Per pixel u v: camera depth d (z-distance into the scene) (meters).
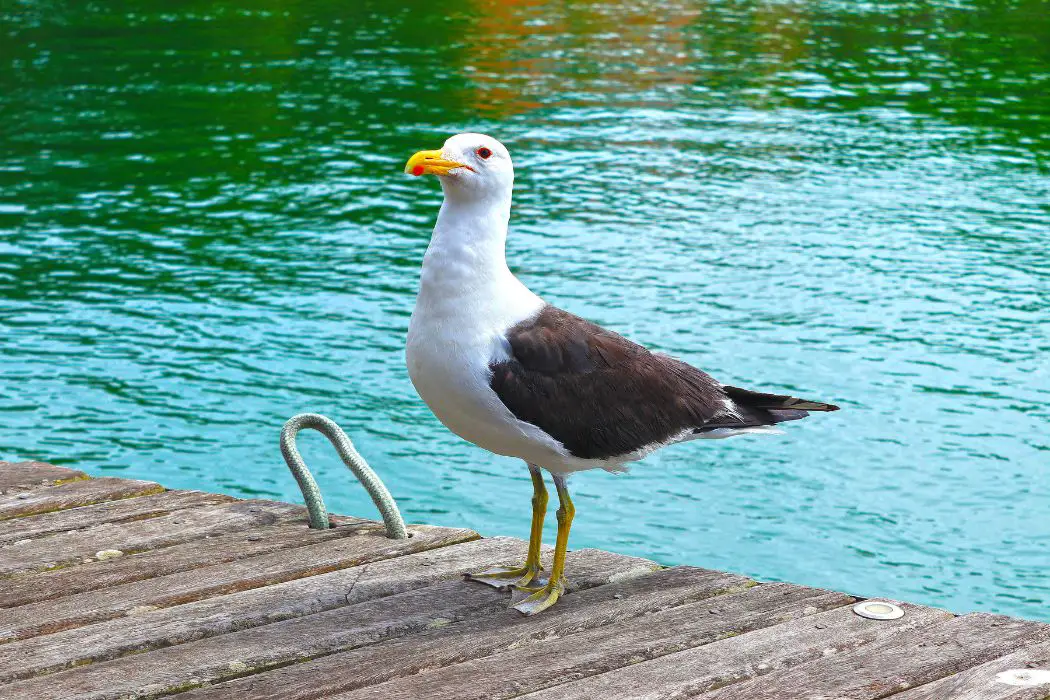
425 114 25.28
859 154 22.62
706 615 5.01
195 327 14.14
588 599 5.22
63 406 12.01
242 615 5.02
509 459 11.12
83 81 28.11
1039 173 21.45
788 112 25.98
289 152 22.39
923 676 4.46
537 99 26.83
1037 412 12.01
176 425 11.65
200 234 17.81
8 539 5.82
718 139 23.59
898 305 14.91
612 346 5.07
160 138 23.36
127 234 17.81
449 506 10.20
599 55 31.89
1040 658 4.59
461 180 4.78
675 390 5.16
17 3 38.12
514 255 16.69
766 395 5.35
